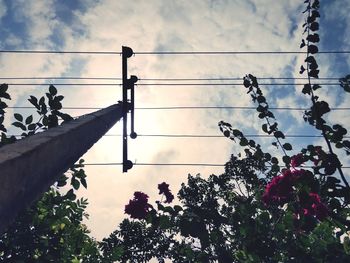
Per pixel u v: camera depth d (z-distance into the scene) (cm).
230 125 434
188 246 438
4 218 150
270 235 395
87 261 568
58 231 497
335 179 342
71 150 249
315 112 374
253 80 428
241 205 421
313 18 393
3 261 434
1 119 457
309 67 389
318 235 390
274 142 400
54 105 462
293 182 358
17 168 158
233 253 408
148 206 411
